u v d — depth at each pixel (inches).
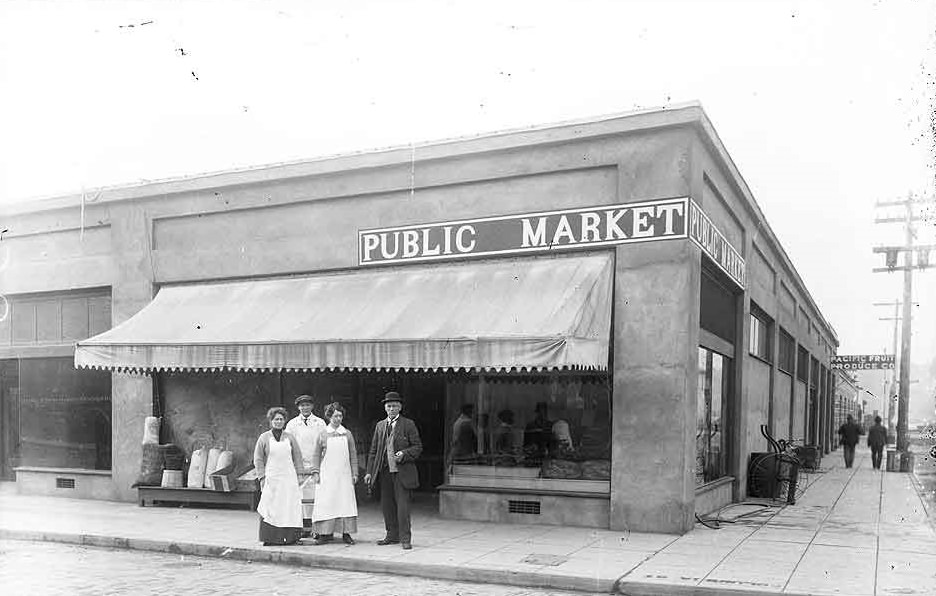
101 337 518.3
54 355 614.9
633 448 421.1
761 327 733.9
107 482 572.7
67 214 607.2
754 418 682.8
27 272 618.5
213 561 364.8
